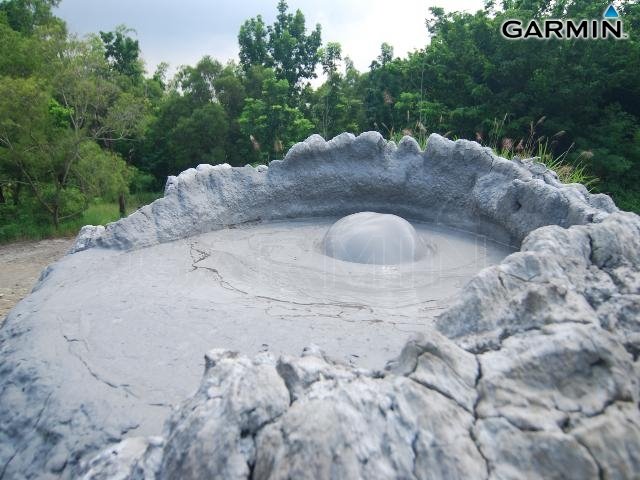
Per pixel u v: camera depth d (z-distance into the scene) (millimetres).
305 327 3783
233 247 5660
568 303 2271
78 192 16625
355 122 21266
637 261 2805
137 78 28172
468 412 1912
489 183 5801
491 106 16234
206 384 2102
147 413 2920
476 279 2428
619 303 2428
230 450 1800
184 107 23625
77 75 15438
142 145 24812
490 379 2004
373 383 1979
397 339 3580
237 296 4391
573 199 4820
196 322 3889
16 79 14633
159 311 4074
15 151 14953
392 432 1809
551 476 1759
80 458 2717
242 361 2221
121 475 2016
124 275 4848
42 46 16047
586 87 15297
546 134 16328
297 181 6684
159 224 5797
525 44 15695
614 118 16172
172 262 5199
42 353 3506
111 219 16750
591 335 2078
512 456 1799
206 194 6277
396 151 6582
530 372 2016
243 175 6586
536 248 2760
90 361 3398
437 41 18891
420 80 18422
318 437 1739
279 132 18625
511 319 2270
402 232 5398
